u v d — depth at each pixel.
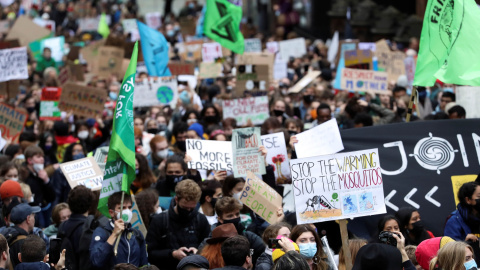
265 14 56.00
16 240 11.87
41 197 16.11
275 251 10.50
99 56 28.56
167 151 17.14
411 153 13.62
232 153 13.80
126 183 11.52
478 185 12.12
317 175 11.32
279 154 14.84
